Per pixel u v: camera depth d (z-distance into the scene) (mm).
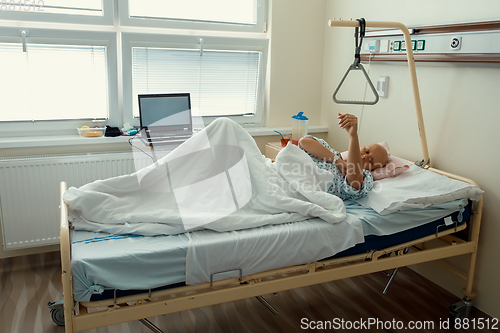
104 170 2750
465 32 2131
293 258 1769
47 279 2457
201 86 3137
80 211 1781
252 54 3197
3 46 2506
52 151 2686
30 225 2613
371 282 2541
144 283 1544
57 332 1984
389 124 2764
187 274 1595
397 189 2109
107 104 2906
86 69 2760
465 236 2242
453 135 2320
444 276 2477
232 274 1683
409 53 2229
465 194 2076
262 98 3348
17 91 2629
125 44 2762
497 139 2088
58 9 2660
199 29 3051
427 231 2061
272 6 3143
